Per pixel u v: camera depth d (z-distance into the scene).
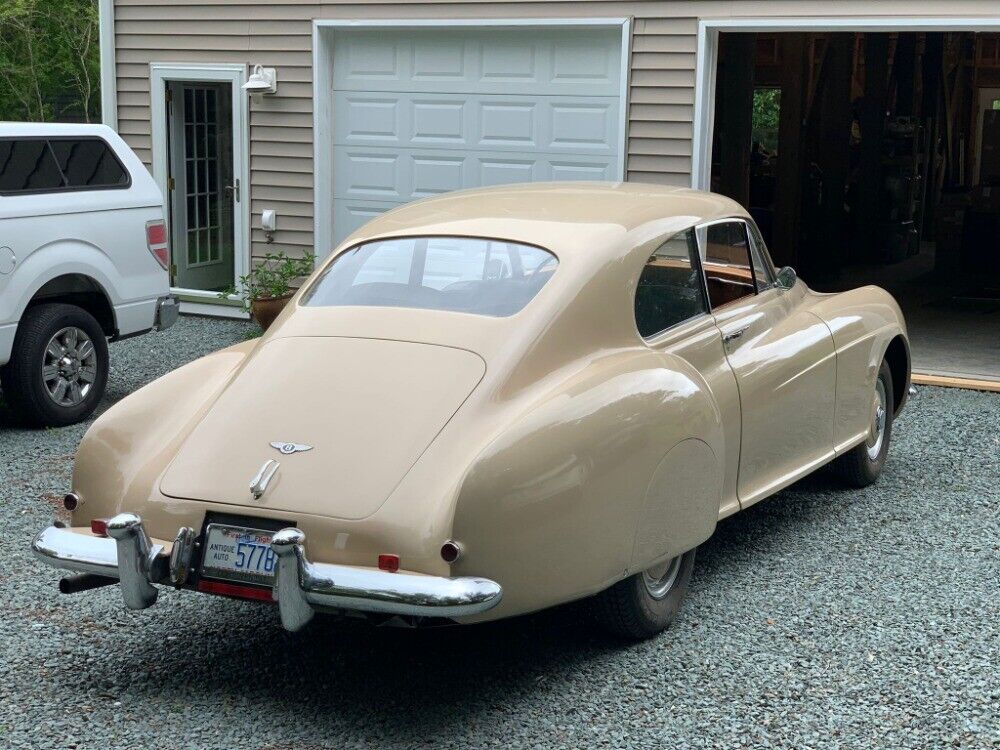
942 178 19.73
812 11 8.77
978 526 5.63
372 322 4.19
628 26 9.39
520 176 10.17
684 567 4.44
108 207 7.88
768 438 5.00
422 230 4.56
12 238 7.21
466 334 4.03
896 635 4.38
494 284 4.23
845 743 3.59
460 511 3.45
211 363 4.42
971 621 4.50
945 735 3.64
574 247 4.30
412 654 4.26
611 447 3.81
